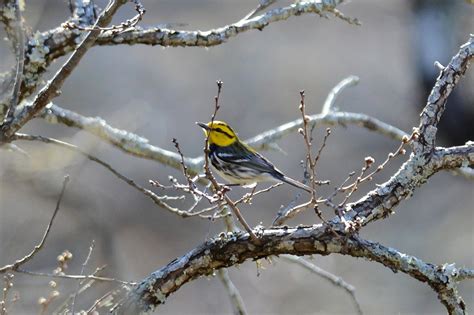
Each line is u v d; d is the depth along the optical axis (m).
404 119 20.92
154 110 22.92
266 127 22.95
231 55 24.42
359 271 18.25
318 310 17.39
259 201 19.62
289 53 24.53
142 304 6.31
